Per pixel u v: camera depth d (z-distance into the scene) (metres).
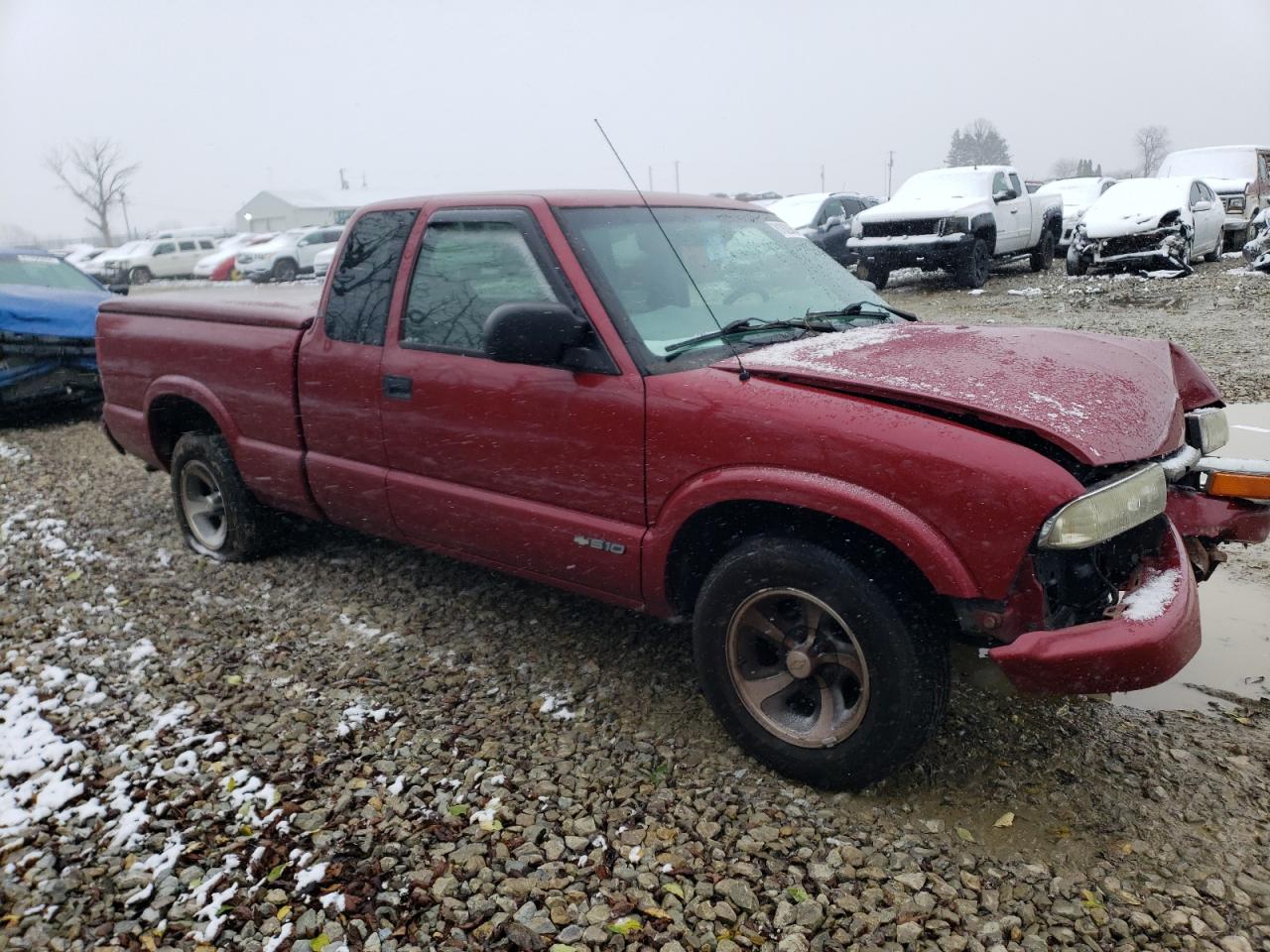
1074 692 2.54
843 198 18.92
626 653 3.92
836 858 2.66
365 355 3.94
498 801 2.93
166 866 2.68
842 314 3.79
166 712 3.51
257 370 4.41
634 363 3.17
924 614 2.76
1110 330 10.71
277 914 2.51
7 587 4.74
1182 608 2.59
